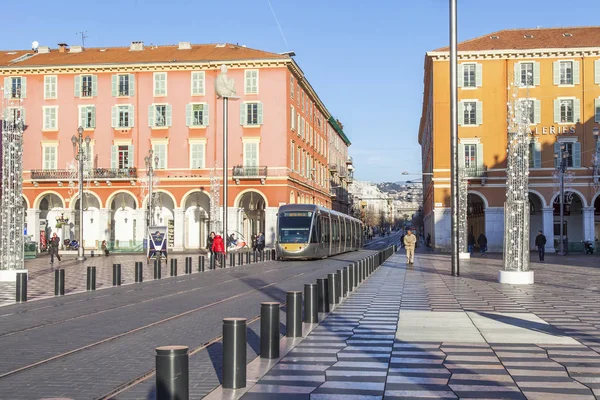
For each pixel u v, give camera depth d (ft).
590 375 26.40
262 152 193.26
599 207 193.06
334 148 322.75
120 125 197.88
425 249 223.92
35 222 197.26
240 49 206.90
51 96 200.23
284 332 38.47
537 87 183.62
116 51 212.64
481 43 191.52
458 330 38.14
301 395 23.44
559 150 182.39
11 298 61.67
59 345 35.06
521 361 29.22
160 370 20.06
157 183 195.11
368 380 25.75
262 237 175.83
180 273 100.37
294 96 206.08
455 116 81.82
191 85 195.83
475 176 182.60
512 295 58.80
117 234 204.44
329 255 157.58
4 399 23.36
